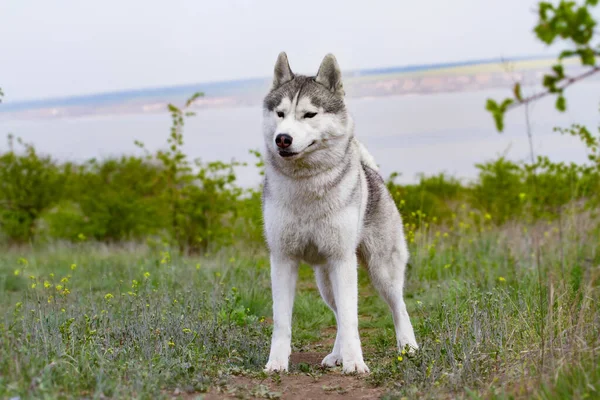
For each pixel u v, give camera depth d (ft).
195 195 42.09
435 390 13.91
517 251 31.04
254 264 32.50
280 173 16.90
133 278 31.01
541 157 35.68
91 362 14.82
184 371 15.16
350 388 15.24
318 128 16.70
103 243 44.42
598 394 11.81
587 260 18.72
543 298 19.98
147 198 49.55
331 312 25.43
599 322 15.76
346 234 16.97
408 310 24.79
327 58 17.49
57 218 48.39
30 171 49.96
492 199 41.37
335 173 16.74
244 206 41.63
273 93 17.76
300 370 17.34
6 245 49.06
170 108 44.29
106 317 19.60
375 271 19.27
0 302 25.91
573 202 30.81
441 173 51.55
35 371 13.41
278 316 17.15
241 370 16.37
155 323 18.93
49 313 19.08
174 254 38.09
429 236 32.68
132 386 13.35
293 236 17.03
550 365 13.57
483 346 16.03
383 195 19.48
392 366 16.33
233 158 43.78
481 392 13.50
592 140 31.40
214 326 19.36
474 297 20.85
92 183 50.37
